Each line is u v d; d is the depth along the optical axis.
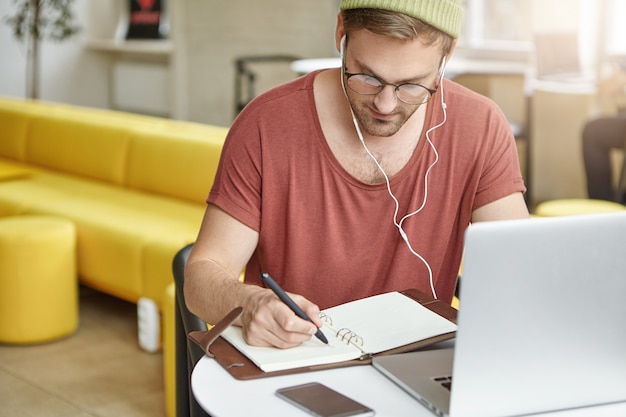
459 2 1.58
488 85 6.27
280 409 1.30
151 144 4.64
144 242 3.73
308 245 1.83
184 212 4.23
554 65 6.33
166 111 10.11
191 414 1.80
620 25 6.30
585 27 6.40
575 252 1.23
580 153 6.25
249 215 1.81
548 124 6.44
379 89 1.57
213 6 9.03
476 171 1.84
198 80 9.28
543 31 6.46
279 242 1.85
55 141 5.28
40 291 3.71
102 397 3.28
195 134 4.57
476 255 1.18
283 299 1.50
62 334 3.81
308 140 1.80
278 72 8.57
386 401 1.34
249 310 1.52
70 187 4.85
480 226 1.18
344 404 1.30
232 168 1.81
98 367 3.56
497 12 7.16
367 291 1.85
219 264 1.74
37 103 6.05
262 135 1.80
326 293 1.85
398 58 1.53
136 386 3.38
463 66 6.66
